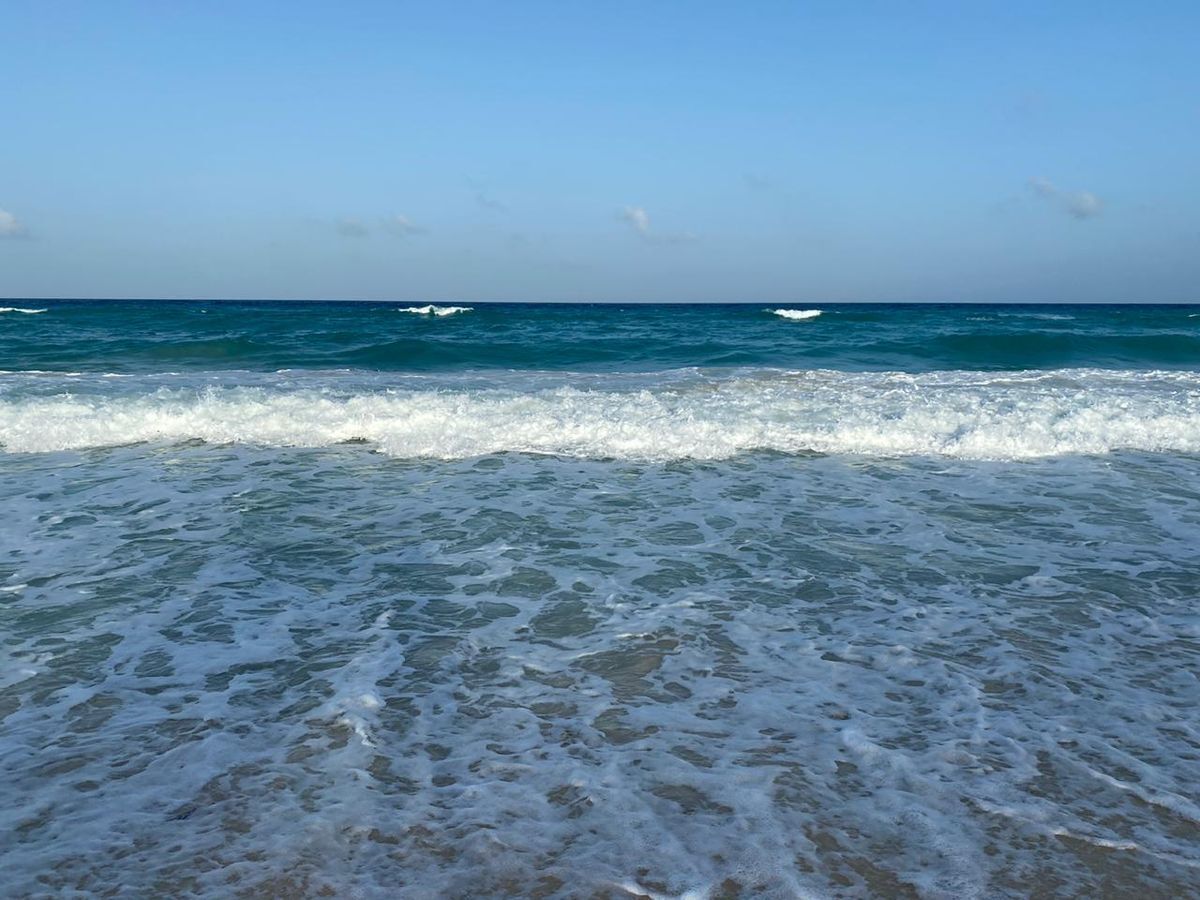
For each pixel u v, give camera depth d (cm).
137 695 382
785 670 411
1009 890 261
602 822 293
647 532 628
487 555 577
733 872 268
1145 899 258
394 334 2508
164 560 560
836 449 895
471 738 348
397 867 270
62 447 879
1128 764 329
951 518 664
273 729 354
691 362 1791
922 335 2559
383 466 823
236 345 1900
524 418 975
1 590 505
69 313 3941
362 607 488
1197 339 2034
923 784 315
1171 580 534
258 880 263
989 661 421
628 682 399
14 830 286
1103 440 923
